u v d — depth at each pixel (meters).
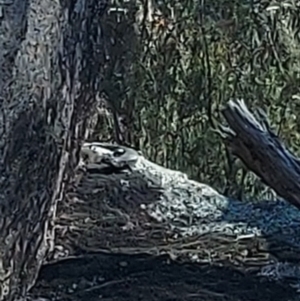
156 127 4.58
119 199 3.02
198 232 2.85
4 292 1.94
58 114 2.16
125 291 2.34
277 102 4.48
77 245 2.62
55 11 2.02
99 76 2.93
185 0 4.40
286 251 2.69
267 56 4.46
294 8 4.41
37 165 2.03
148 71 4.45
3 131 1.84
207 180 4.57
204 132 4.56
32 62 1.91
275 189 2.28
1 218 1.88
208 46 4.46
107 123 4.45
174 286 2.39
